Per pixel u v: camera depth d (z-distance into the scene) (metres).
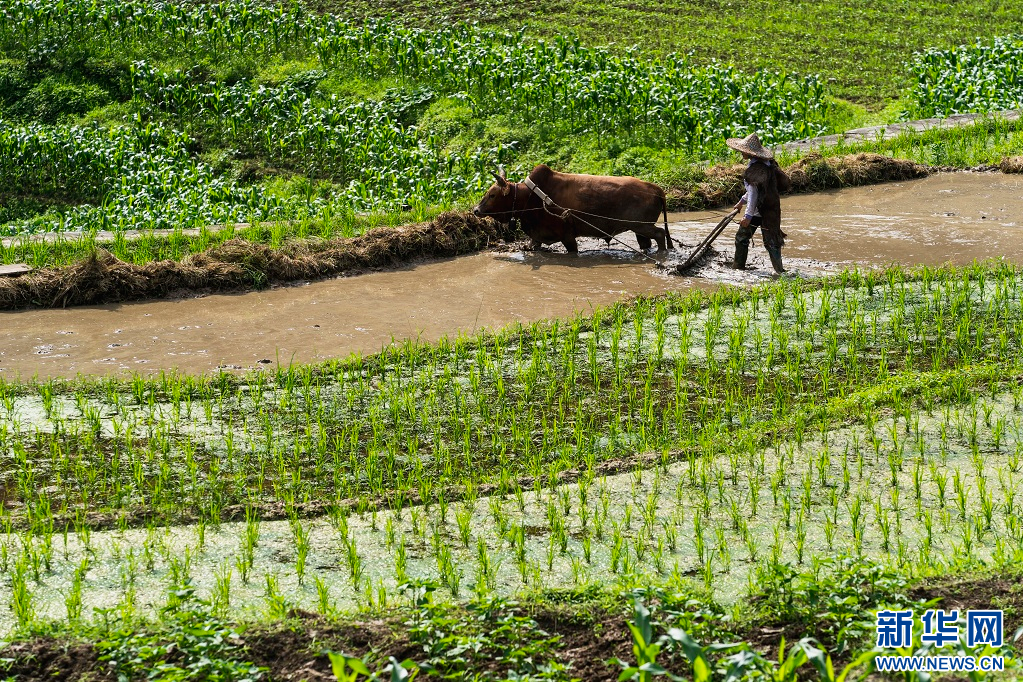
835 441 15.64
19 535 12.99
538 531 13.00
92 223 33.22
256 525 13.34
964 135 38.88
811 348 19.72
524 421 17.08
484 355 19.70
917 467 13.84
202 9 53.00
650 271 25.86
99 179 40.59
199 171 38.81
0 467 15.27
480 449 16.05
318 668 9.73
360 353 19.97
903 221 29.84
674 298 23.14
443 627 10.04
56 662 9.81
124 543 12.88
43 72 49.16
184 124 45.41
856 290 23.08
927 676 8.33
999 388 17.30
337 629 10.26
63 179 41.28
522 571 11.80
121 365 19.95
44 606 11.27
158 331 21.98
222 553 12.55
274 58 50.44
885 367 18.73
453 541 12.78
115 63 49.72
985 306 21.70
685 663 9.70
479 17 58.97
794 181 34.19
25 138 41.47
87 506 14.00
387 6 60.59
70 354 20.58
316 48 50.00
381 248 27.03
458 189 36.38
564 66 46.78
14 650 9.94
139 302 24.12
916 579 10.96
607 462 15.23
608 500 13.88
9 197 40.31
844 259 26.20
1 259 25.88
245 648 9.85
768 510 13.43
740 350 19.73
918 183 34.72
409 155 39.50
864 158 35.53
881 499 13.66
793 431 16.02
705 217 31.88
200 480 14.87
